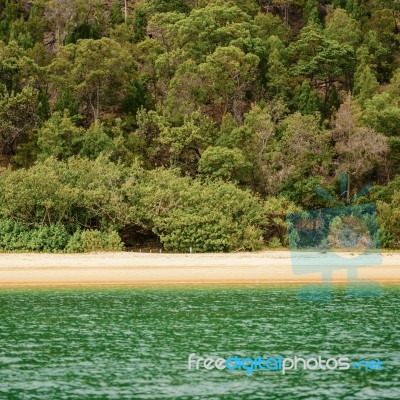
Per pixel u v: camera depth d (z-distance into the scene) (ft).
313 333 305.53
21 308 363.35
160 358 262.47
